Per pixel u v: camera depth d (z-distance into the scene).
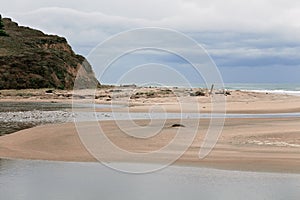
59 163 17.55
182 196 12.71
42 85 92.25
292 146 20.41
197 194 12.82
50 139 23.25
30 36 122.62
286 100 58.72
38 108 51.00
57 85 94.38
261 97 62.41
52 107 52.72
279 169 15.97
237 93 65.25
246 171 15.83
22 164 17.33
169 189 13.52
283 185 13.81
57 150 20.28
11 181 14.55
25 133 25.52
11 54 99.50
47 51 105.31
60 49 120.69
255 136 23.39
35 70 94.12
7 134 26.08
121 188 13.62
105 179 14.82
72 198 12.57
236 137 23.12
